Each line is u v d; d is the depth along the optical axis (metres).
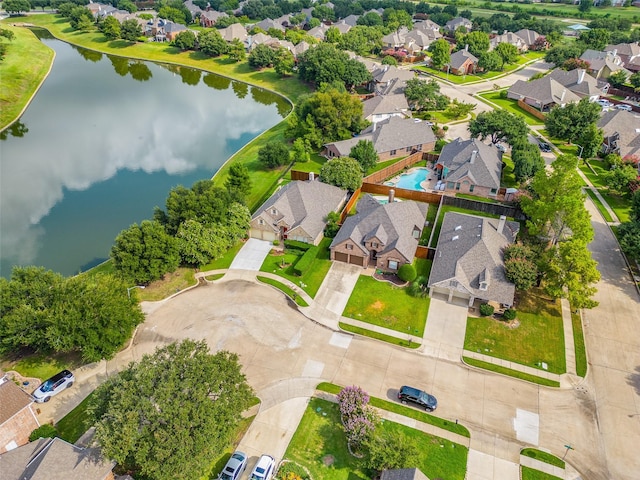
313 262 64.31
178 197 64.81
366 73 136.12
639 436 41.69
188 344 39.97
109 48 184.25
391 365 48.69
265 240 69.44
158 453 32.22
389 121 99.12
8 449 38.25
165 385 35.19
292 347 50.91
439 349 50.59
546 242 65.12
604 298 57.62
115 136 111.81
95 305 46.62
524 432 41.91
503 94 135.12
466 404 44.53
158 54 177.25
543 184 63.62
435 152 100.38
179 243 60.72
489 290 54.66
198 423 34.53
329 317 55.03
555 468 38.94
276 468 38.66
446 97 120.81
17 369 48.41
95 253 70.62
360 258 62.84
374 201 70.00
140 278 57.03
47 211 81.69
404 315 55.06
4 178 91.81
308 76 138.62
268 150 89.81
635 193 70.50
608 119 102.94
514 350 50.38
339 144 93.62
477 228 61.25
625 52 160.62
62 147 105.25
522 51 188.25
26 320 45.53
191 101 137.38
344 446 40.53
